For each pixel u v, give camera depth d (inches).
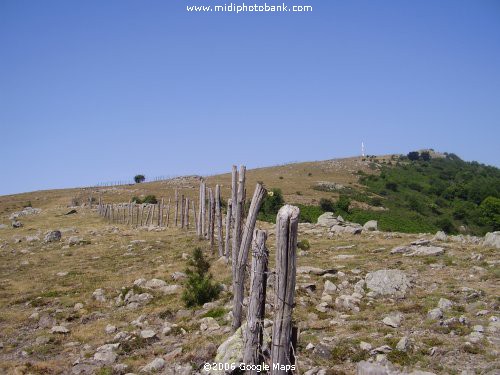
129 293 737.0
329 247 1015.0
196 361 439.2
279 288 302.0
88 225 1957.4
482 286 631.8
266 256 358.9
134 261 1030.4
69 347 548.4
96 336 577.6
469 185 4237.2
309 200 3649.1
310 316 538.3
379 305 569.9
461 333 455.5
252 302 356.8
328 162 6486.2
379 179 5000.0
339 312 557.3
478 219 3063.5
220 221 976.3
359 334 470.6
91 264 1041.5
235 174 827.4
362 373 309.3
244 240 470.9
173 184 4909.0
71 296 778.8
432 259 805.9
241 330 411.2
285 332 302.8
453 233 2785.4
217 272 813.2
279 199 2310.5
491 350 410.3
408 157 6717.5
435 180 4918.8
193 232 1413.6
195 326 557.0
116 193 4448.8
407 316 520.4
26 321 665.6
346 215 2842.0
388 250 930.1
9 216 2664.9
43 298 770.8
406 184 4766.2
